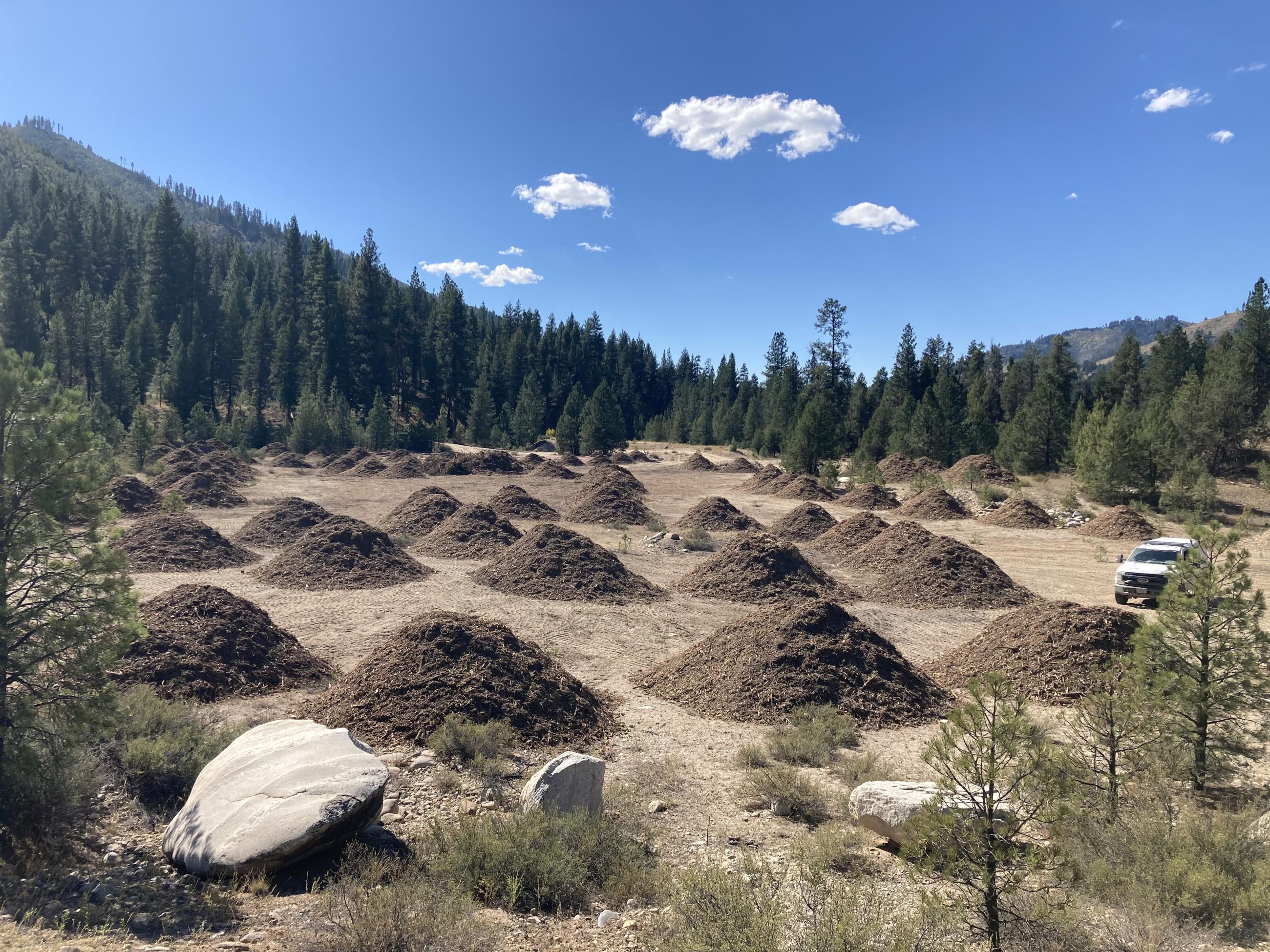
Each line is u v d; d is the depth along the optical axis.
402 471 52.19
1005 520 33.66
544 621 16.84
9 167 175.00
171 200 83.06
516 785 8.70
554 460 58.66
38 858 6.48
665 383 139.62
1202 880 5.49
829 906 5.21
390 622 16.20
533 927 5.64
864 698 11.54
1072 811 5.33
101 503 7.59
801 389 92.75
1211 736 8.04
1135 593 18.78
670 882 6.33
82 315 68.88
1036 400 52.03
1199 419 44.56
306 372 80.69
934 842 5.31
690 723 11.25
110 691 7.48
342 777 7.06
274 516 26.83
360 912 5.25
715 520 31.16
